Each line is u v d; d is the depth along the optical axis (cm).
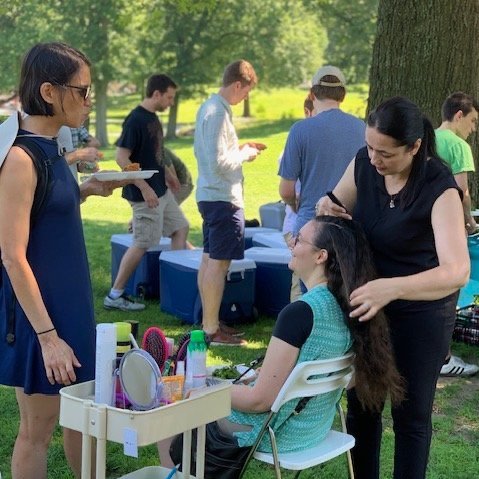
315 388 270
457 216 274
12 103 1644
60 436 397
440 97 615
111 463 374
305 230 279
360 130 454
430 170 278
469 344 562
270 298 625
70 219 271
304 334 266
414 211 277
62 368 264
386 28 624
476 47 616
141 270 674
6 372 271
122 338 259
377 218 287
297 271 282
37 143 262
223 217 531
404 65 620
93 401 248
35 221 264
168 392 243
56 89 259
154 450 387
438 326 286
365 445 315
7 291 269
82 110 268
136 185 605
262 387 268
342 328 272
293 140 455
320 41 3694
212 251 541
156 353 262
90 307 279
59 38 2967
